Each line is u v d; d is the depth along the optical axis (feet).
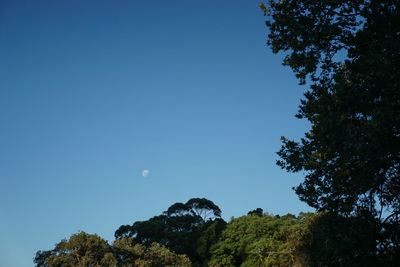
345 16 46.26
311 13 48.11
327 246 44.96
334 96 39.78
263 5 54.34
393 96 34.53
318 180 44.01
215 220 247.09
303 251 128.47
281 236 181.57
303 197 44.21
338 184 41.11
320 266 45.78
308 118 45.88
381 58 35.32
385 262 37.45
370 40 44.01
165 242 232.94
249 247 188.96
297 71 50.98
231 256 202.39
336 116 36.96
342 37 46.34
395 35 41.45
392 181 39.65
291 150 47.52
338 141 36.09
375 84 34.73
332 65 48.44
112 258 117.80
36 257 123.65
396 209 40.29
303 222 172.04
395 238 38.24
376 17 43.42
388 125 32.60
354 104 36.17
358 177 36.50
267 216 214.07
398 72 33.27
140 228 237.45
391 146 33.32
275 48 52.37
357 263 38.47
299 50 49.16
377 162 35.12
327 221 41.78
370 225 38.14
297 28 47.78
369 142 33.53
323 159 44.37
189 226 261.03
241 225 211.00
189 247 229.25
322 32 46.26
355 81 37.93
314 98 45.78
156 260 146.30
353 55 44.80
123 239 140.56
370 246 38.37
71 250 116.26
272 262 161.89
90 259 113.09
